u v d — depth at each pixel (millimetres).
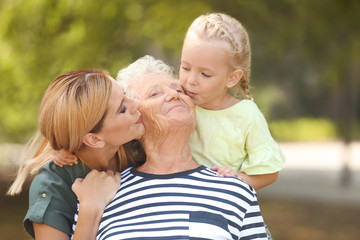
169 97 2041
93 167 2148
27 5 7098
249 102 2297
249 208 1979
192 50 2137
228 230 1883
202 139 2258
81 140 1962
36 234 2051
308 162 16797
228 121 2254
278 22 7570
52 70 7133
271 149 2238
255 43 7906
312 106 25250
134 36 7973
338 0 6887
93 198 1999
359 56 9398
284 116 18781
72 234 2080
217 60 2131
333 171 14711
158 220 1884
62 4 6965
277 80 9898
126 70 2234
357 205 10438
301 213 9969
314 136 23547
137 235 1864
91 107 1909
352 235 8492
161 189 1956
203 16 2229
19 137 8562
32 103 7824
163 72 2205
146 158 2158
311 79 22672
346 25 7273
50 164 2141
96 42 7230
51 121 1948
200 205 1903
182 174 1993
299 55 8703
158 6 7582
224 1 7184
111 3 7184
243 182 2023
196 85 2154
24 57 7355
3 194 10977
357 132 23000
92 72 1994
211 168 2113
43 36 7262
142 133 2037
